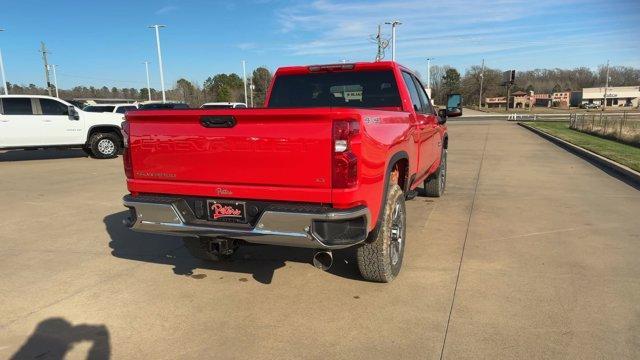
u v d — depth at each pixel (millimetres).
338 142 3219
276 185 3424
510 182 9352
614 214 6566
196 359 3086
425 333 3332
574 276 4289
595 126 23094
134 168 3910
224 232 3535
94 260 4961
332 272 4516
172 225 3723
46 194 8648
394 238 4172
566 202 7379
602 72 139500
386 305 3781
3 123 13391
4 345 3289
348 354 3104
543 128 26875
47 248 5379
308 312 3699
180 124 3650
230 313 3715
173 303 3906
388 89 5309
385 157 3785
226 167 3547
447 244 5258
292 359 3062
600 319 3479
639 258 4750
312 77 5605
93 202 7891
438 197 7809
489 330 3350
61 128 14219
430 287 4102
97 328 3508
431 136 6293
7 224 6453
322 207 3328
